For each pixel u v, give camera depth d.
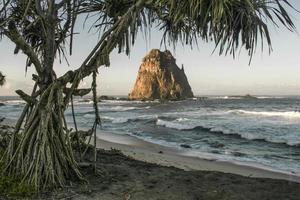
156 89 121.06
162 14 5.95
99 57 5.72
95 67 5.78
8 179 5.41
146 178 6.30
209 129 23.42
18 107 65.06
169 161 11.10
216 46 4.80
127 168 6.91
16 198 5.04
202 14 4.62
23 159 5.61
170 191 5.69
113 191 5.53
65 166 5.76
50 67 6.02
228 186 6.12
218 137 19.77
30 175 5.40
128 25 5.54
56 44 6.56
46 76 6.00
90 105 80.88
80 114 42.84
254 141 18.22
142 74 125.44
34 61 5.93
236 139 18.94
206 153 14.22
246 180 6.61
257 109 52.38
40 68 6.00
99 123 6.44
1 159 5.86
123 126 26.72
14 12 6.54
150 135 20.58
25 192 5.13
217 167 11.13
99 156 7.99
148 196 5.43
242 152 14.81
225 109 53.00
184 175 6.70
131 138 18.97
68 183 5.68
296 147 16.33
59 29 6.56
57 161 5.61
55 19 6.09
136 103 95.12
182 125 25.94
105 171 6.41
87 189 5.53
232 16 4.70
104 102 105.75
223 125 26.41
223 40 4.72
